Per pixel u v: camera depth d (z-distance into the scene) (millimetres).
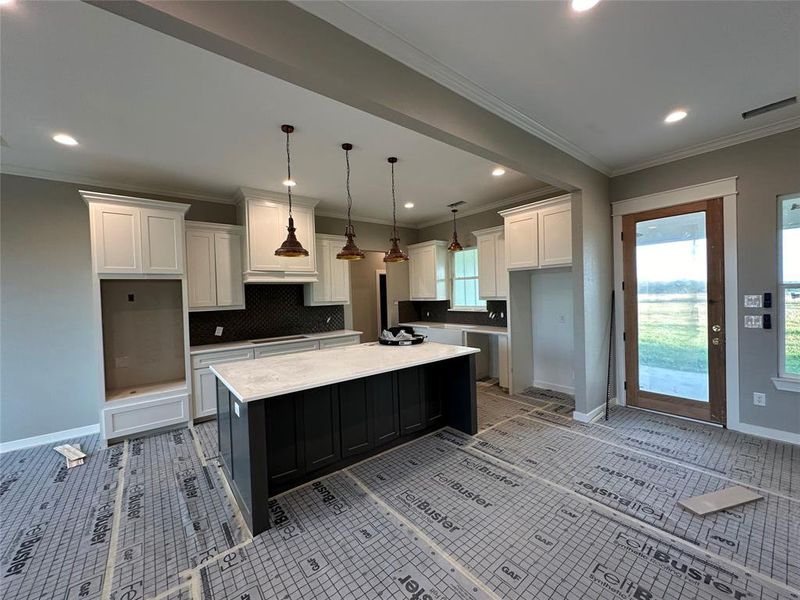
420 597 1633
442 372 3625
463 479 2633
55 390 3555
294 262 4621
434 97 2178
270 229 4434
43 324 3510
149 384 4016
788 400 3023
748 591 1611
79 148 3010
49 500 2469
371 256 7328
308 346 4812
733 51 2059
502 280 4965
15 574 1822
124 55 1887
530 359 5027
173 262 3746
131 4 1214
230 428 2555
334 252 5340
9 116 2473
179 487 2619
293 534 2086
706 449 2957
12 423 3369
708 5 1711
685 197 3492
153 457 3123
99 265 3377
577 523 2105
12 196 3377
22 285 3424
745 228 3178
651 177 3715
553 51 2037
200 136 2865
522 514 2203
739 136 3135
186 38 1390
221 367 2883
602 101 2586
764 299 3105
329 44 1698
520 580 1709
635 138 3209
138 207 3562
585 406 3654
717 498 2271
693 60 2141
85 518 2268
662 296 3701
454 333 5398
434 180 4152
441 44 1961
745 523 2053
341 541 2018
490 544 1956
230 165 3498
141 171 3580
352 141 3033
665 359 3715
